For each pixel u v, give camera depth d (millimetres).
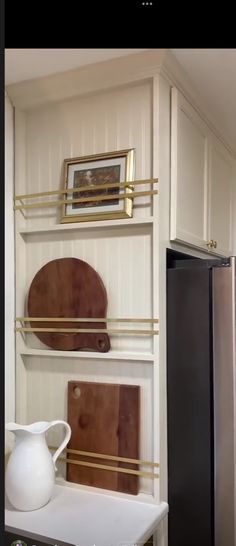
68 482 1465
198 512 1323
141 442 1383
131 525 1197
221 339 1308
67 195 1525
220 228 2051
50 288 1541
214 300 1328
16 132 1620
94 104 1505
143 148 1408
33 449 1320
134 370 1411
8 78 1480
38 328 1549
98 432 1427
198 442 1337
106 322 1444
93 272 1464
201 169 1736
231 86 1507
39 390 1589
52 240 1585
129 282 1432
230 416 1280
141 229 1417
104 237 1484
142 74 1362
